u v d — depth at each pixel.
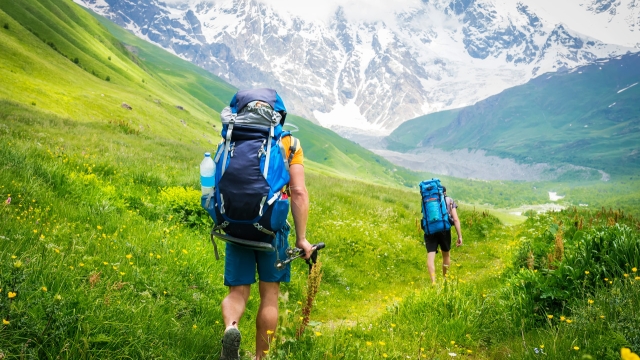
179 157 25.12
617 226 6.46
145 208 10.48
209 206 3.94
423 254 14.80
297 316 5.05
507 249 14.50
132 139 29.95
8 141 13.28
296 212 4.06
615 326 4.58
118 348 3.88
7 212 6.69
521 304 5.91
